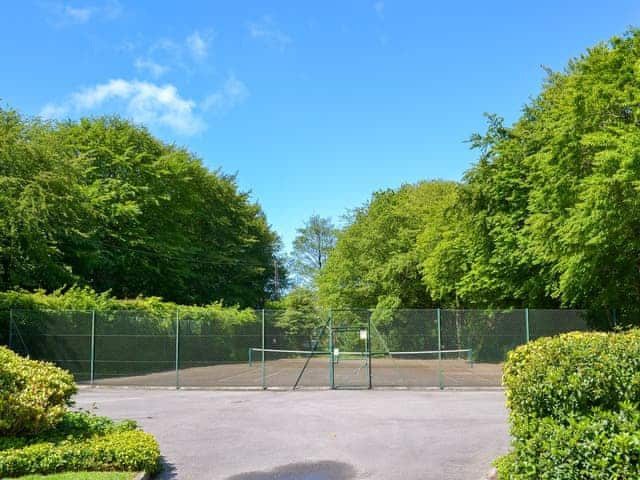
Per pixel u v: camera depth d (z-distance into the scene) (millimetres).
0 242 24438
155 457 7867
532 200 21406
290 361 24781
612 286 20984
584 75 18531
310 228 75812
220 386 20141
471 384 19562
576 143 18125
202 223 47031
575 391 5559
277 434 10797
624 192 16250
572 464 5328
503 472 6277
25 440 8055
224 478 7797
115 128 38844
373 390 18859
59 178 26391
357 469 8188
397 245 38875
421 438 10250
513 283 25547
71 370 21469
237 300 47250
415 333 23562
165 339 22703
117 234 34625
